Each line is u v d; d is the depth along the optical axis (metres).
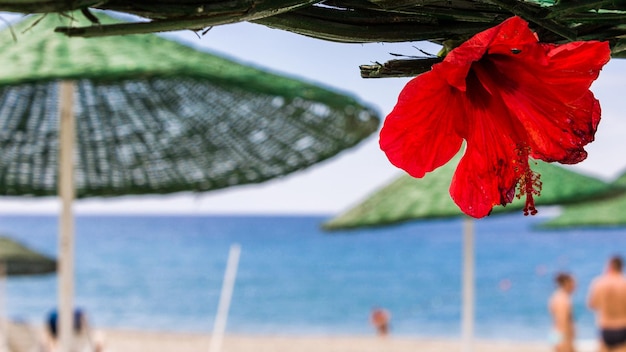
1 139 4.74
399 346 22.02
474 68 0.80
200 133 4.79
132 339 22.91
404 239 60.09
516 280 39.91
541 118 0.79
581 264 46.03
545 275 41.78
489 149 0.80
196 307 35.41
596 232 61.94
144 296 37.66
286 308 35.03
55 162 4.95
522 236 61.47
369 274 43.44
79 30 0.66
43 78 3.25
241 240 62.59
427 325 31.17
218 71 3.60
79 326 7.02
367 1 0.77
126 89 4.61
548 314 31.89
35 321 31.84
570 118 0.79
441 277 41.56
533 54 0.76
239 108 4.57
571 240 58.88
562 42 0.83
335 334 30.31
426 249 53.22
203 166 4.99
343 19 0.77
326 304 35.53
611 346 10.32
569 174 7.32
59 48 3.60
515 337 28.19
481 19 0.79
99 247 58.06
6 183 4.96
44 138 4.82
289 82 3.95
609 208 12.53
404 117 0.75
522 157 0.80
